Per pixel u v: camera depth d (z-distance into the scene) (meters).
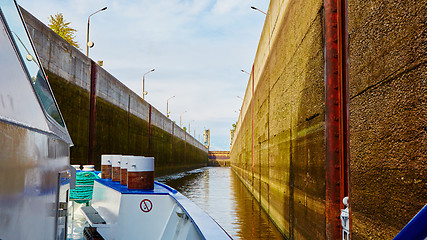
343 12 5.40
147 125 35.66
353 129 4.33
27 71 1.89
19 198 1.40
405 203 3.00
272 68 13.01
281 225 10.06
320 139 6.02
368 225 3.78
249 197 19.19
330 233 5.34
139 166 4.48
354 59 4.37
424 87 2.77
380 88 3.58
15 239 1.35
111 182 5.77
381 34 3.58
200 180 35.16
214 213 13.53
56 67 15.55
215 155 115.31
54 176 2.25
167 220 4.11
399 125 3.16
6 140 1.24
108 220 4.79
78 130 18.11
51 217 2.15
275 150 11.80
